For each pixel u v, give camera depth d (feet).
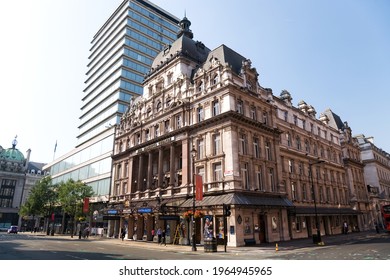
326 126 179.93
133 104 175.52
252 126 110.01
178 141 120.16
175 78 134.31
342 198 171.12
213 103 111.14
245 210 95.25
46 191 212.64
